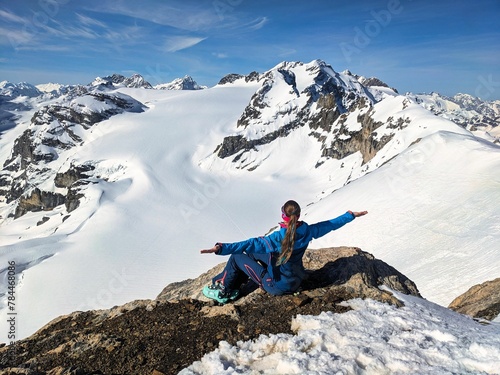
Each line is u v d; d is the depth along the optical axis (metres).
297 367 4.41
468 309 9.18
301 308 6.01
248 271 6.30
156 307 6.62
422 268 42.25
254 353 4.93
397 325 5.40
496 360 4.25
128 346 5.42
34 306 83.31
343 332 5.18
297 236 5.88
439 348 4.67
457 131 138.75
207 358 4.86
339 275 6.84
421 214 55.97
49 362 5.27
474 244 42.06
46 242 119.31
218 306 6.43
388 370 4.38
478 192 54.41
